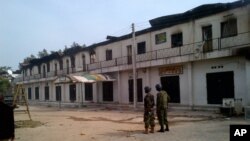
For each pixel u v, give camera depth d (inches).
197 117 754.8
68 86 1761.8
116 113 977.5
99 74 1358.3
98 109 1210.0
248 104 810.2
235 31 859.4
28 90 2401.6
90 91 1539.1
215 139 434.0
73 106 1526.8
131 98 1268.5
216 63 911.0
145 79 1188.5
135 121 726.5
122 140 456.8
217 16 905.5
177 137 462.3
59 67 1911.9
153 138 462.3
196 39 973.8
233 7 853.8
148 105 514.3
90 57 1572.3
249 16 815.1
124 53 1310.3
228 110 767.1
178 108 1010.7
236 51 823.7
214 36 914.7
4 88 1072.8
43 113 1099.9
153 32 1151.6
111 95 1389.0
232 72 864.3
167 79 1094.4
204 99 947.3
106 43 1428.4
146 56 1173.1
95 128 617.0
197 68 975.6
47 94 2079.2
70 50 1724.9
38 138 511.2
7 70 1546.5
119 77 1331.2
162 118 518.9
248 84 812.0
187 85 1008.2
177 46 1049.5
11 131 336.5
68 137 510.3
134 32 1109.1
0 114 331.6
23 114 1057.5
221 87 896.9
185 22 1014.4
